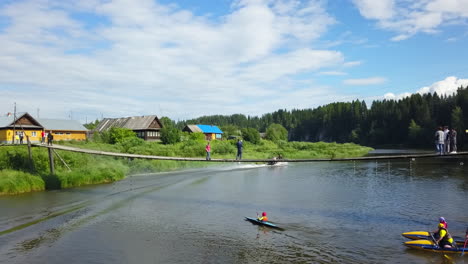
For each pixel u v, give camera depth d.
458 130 99.31
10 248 14.77
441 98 134.75
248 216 21.12
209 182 36.28
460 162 58.03
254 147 90.56
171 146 65.88
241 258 14.17
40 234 16.78
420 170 46.28
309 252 14.98
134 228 18.25
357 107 181.38
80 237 16.48
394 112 140.75
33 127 64.75
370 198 26.73
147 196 27.27
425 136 115.50
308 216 21.19
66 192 27.83
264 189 31.55
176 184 34.28
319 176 41.91
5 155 31.67
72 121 79.56
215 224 19.30
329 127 195.75
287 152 79.69
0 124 62.28
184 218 20.53
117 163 43.47
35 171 30.91
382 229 18.45
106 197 26.28
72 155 36.88
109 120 102.12
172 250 15.01
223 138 126.38
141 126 88.81
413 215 21.30
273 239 16.70
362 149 100.12
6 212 20.80
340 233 17.70
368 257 14.45
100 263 13.38
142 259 13.88
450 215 21.22
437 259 14.26
